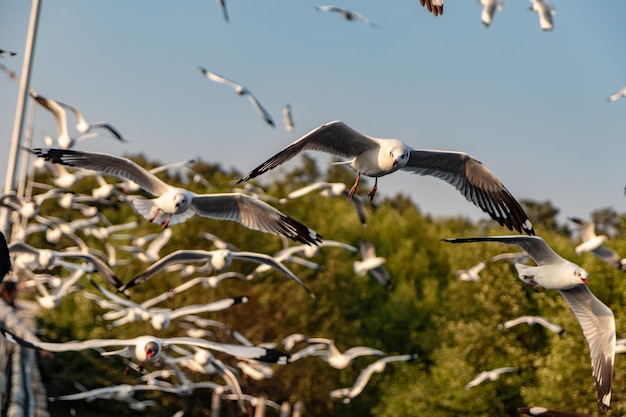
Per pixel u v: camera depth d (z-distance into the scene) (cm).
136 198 1266
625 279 2817
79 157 1209
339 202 5125
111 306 1873
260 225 1238
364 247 2366
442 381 3177
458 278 3325
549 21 1187
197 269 2116
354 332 3759
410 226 4619
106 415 3791
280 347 3656
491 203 1002
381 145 967
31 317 3944
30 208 1817
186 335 3562
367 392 3697
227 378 1430
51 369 3678
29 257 1625
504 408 3102
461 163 1005
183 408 3747
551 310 3050
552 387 2712
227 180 4103
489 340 3080
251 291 3650
